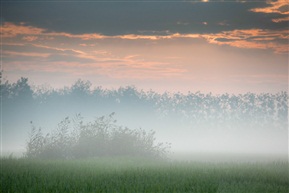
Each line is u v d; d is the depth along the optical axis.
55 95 143.38
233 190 17.23
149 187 17.34
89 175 21.50
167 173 22.44
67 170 24.50
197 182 18.94
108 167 27.48
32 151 41.00
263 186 18.75
